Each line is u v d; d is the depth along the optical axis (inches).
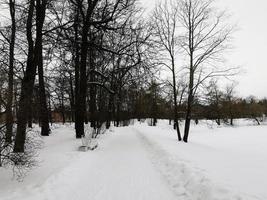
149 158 555.8
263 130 1717.5
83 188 346.0
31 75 537.0
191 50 876.0
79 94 820.0
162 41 876.6
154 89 972.6
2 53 642.8
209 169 392.2
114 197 315.6
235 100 3019.2
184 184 347.6
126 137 1018.7
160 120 3068.4
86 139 684.1
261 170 396.5
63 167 433.4
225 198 266.8
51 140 766.5
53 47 772.0
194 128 2070.6
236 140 1131.3
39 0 573.3
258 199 251.0
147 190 341.4
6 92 353.7
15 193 311.7
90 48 888.3
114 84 1055.0
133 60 839.7
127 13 852.0
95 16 845.8
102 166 474.3
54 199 302.2
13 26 651.5
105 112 1339.8
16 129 358.0
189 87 908.0
